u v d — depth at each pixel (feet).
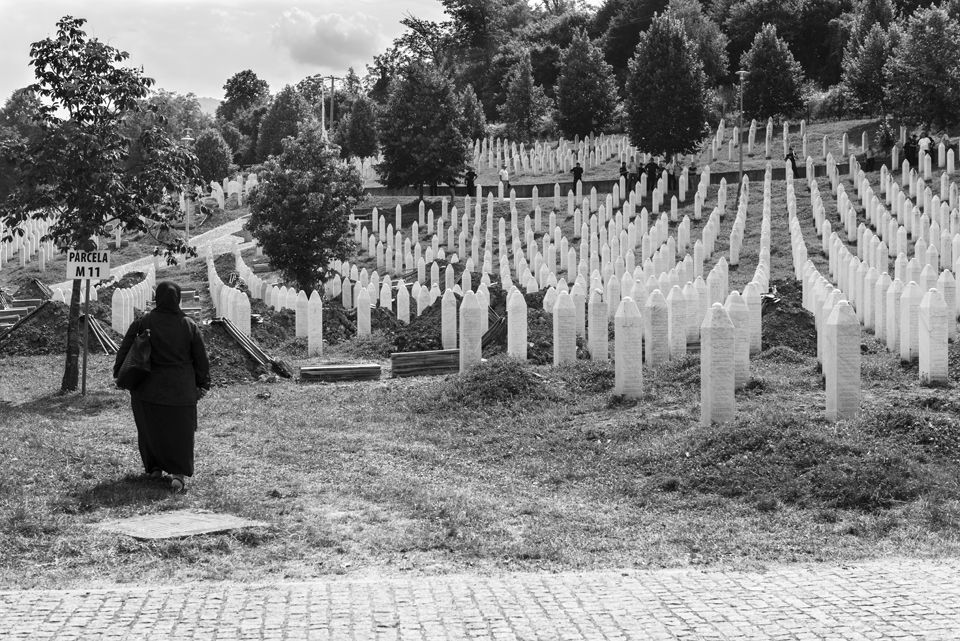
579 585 29.55
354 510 39.63
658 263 118.21
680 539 35.27
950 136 213.05
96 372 82.99
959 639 25.14
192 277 165.89
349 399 68.44
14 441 48.39
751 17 323.78
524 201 198.39
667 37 212.23
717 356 50.26
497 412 60.49
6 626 25.90
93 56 73.67
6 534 34.53
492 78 376.27
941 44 197.88
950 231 123.13
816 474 40.98
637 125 213.05
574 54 278.05
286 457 50.14
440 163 211.00
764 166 205.77
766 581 29.99
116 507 38.65
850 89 239.50
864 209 151.74
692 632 25.59
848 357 49.83
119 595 28.48
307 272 137.18
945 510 37.73
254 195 138.10
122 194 74.08
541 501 41.42
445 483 44.80
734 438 45.27
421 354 79.15
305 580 30.45
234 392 73.05
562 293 72.13
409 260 159.63
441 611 27.09
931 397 55.06
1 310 121.08
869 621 26.37
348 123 298.76
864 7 282.97
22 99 75.41
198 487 42.60
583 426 54.70
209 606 27.48
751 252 137.90
